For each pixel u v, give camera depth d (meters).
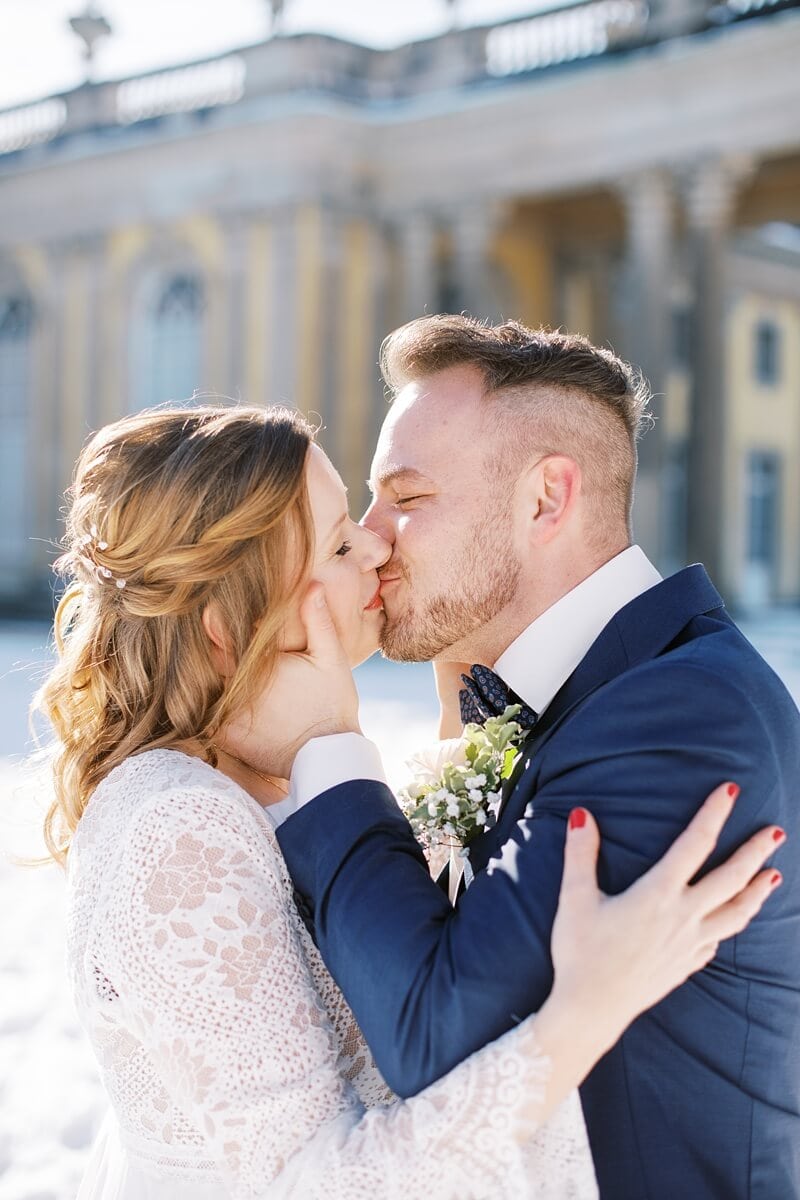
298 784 1.59
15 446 24.66
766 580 26.34
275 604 1.66
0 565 24.78
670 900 1.35
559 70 19.02
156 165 21.70
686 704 1.46
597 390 1.78
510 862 1.43
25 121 23.94
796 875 1.52
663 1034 1.47
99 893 1.52
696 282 17.89
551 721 1.71
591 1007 1.32
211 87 21.52
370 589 1.80
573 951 1.34
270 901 1.49
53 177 23.00
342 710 1.69
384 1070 1.40
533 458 1.75
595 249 22.16
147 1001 1.44
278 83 20.64
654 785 1.43
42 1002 4.69
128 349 22.70
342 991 1.46
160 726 1.70
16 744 9.54
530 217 21.27
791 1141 1.52
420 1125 1.32
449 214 20.05
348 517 1.76
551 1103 1.32
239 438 1.65
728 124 17.25
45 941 5.37
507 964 1.36
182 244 21.84
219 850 1.48
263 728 1.69
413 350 1.83
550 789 1.49
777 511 26.39
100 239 22.84
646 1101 1.47
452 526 1.76
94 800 1.61
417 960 1.39
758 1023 1.49
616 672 1.67
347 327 20.83
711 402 18.08
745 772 1.44
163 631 1.67
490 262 20.75
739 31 17.19
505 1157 1.30
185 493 1.62
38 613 23.61
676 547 24.09
